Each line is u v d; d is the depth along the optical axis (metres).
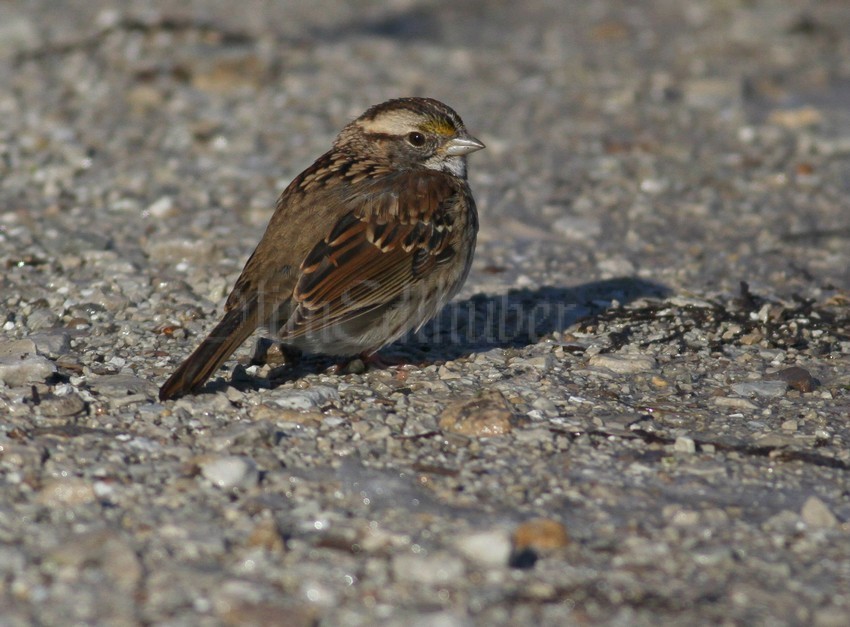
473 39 30.34
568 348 12.71
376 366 11.99
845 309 14.27
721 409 11.22
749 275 15.67
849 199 18.97
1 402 10.38
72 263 14.82
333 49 27.94
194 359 10.52
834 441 10.50
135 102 22.81
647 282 15.33
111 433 9.99
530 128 22.67
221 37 27.05
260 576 7.89
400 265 11.52
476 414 10.45
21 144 19.97
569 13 33.75
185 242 15.33
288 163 19.97
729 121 23.23
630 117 23.50
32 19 28.12
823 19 32.25
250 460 9.38
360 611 7.53
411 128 12.67
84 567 7.87
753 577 8.11
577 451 10.12
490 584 7.89
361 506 8.97
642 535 8.67
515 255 16.30
